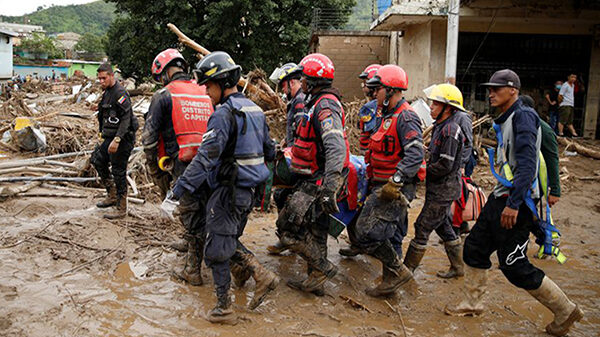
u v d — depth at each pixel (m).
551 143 3.88
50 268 4.54
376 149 4.31
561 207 8.02
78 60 77.50
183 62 4.73
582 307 4.36
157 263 4.86
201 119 4.54
